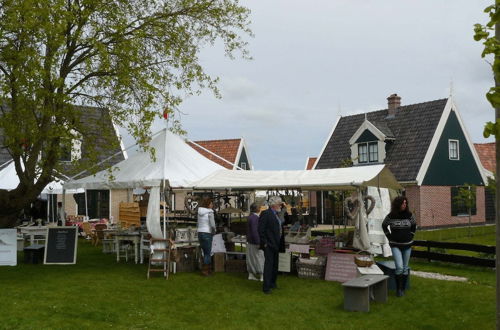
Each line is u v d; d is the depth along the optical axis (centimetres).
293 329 764
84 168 1291
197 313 848
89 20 1220
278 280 1134
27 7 1042
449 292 985
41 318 787
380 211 1433
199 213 1179
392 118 2992
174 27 1359
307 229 1248
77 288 1005
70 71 1288
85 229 1886
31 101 1138
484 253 1432
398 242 968
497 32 508
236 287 1049
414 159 2700
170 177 1323
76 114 1277
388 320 811
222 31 1430
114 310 848
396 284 970
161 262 1191
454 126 2838
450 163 2803
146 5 1374
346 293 873
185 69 1379
